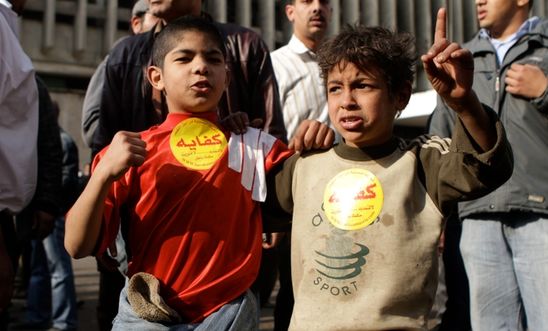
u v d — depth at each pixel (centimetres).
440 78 219
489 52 397
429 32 1991
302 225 244
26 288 751
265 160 264
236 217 254
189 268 246
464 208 388
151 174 253
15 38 338
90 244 239
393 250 229
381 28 250
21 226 416
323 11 464
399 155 241
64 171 616
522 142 371
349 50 236
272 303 737
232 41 357
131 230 255
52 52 1764
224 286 247
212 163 256
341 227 236
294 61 466
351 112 237
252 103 356
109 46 1784
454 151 225
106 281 381
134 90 348
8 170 336
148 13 515
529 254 370
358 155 243
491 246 380
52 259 608
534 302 368
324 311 230
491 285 380
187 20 268
